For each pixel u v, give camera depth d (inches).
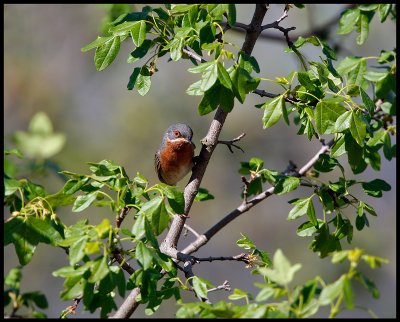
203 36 369.1
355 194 897.5
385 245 868.6
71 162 951.6
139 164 959.6
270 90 944.3
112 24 410.6
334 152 391.2
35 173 417.4
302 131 386.9
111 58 377.7
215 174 964.6
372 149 402.3
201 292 323.3
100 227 291.4
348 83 395.9
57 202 339.6
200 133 959.6
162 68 999.6
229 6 367.9
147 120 978.1
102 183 352.2
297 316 264.2
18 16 968.3
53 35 1005.8
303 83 363.3
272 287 275.4
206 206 964.6
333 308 262.2
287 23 850.1
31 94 1006.4
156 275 331.9
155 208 327.3
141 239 345.4
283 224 960.9
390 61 396.2
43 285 860.6
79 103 1013.8
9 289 345.1
